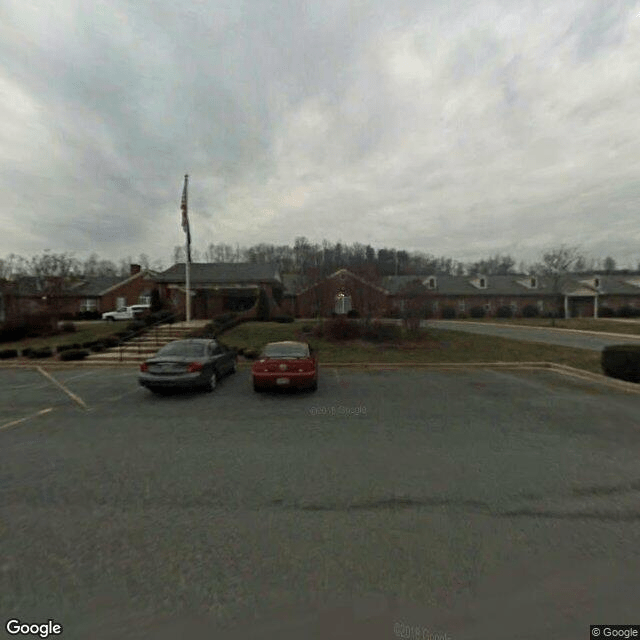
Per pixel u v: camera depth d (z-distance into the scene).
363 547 2.83
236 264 32.47
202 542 2.89
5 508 3.42
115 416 6.62
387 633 2.07
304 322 21.28
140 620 2.17
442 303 43.56
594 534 3.00
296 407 7.24
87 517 3.27
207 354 9.10
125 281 41.16
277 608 2.25
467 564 2.62
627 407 7.26
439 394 8.40
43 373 11.41
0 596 2.34
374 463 4.46
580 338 21.42
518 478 4.05
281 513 3.33
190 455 4.74
